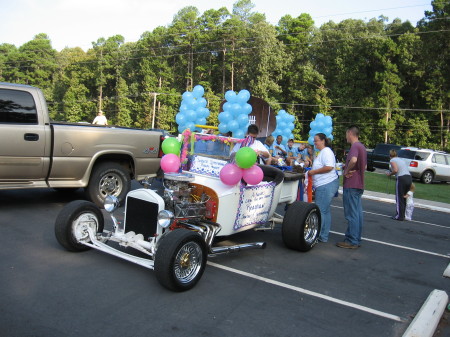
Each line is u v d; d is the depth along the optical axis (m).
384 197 13.30
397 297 4.52
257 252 5.73
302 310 3.96
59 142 6.79
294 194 6.61
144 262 4.18
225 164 5.10
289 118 12.82
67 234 4.75
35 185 6.77
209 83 63.34
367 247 6.63
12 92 6.41
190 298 3.99
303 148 12.48
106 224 6.43
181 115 9.73
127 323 3.39
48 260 4.67
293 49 60.38
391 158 9.83
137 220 4.58
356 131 6.38
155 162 8.12
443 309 4.23
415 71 45.84
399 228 8.59
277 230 7.18
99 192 7.36
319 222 6.11
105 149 7.30
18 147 6.39
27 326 3.21
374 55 48.00
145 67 66.56
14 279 4.09
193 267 4.23
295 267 5.23
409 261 6.04
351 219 6.42
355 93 49.91
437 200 14.47
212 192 4.79
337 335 3.51
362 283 4.88
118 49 80.06
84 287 4.02
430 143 44.44
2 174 6.39
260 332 3.44
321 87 51.78
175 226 4.49
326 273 5.12
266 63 54.50
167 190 4.55
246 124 8.30
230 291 4.25
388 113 44.91
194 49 70.12
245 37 61.16
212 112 54.97
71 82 75.94
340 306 4.13
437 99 45.16
